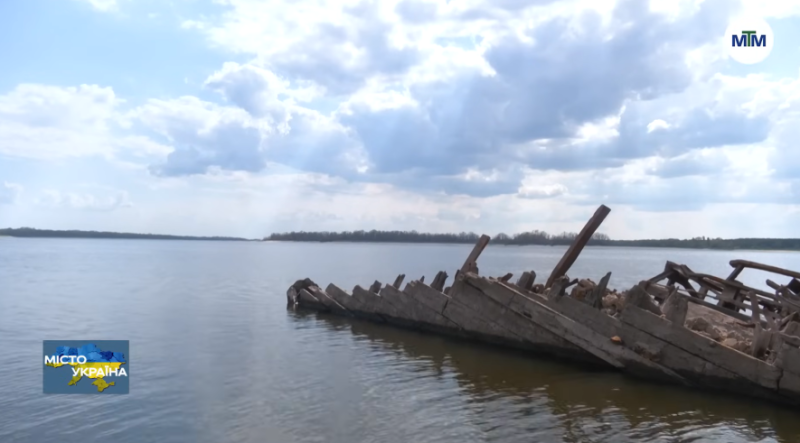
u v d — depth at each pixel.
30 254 124.38
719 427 12.11
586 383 15.20
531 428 12.20
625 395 14.14
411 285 23.48
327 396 14.49
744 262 19.62
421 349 19.83
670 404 13.46
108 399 14.31
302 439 11.70
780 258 155.25
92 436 11.95
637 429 12.07
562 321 16.91
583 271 75.31
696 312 18.67
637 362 15.16
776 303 18.62
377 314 25.64
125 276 61.19
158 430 12.24
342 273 66.19
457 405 13.72
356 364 17.89
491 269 74.38
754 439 11.49
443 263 94.44
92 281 53.75
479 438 11.69
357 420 12.73
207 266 83.06
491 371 16.69
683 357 14.46
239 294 41.50
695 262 115.19
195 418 12.92
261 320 27.33
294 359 18.67
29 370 17.33
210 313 30.14
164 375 16.61
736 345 14.48
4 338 22.86
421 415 13.04
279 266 83.69
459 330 21.08
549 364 17.31
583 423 12.44
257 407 13.63
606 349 15.77
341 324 25.75
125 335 23.42
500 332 19.36
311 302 30.58
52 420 12.89
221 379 16.16
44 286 47.78
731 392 13.77
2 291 43.00
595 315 16.16
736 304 19.11
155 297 39.06
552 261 106.31
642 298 15.44
